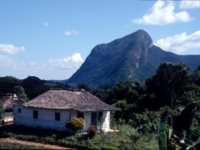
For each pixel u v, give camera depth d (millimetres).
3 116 52219
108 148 32781
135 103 63688
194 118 49531
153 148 33000
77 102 42500
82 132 39312
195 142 16469
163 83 65000
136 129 40969
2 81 99812
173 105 59312
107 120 43781
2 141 35750
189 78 65875
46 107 41562
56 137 36938
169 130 17312
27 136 37781
